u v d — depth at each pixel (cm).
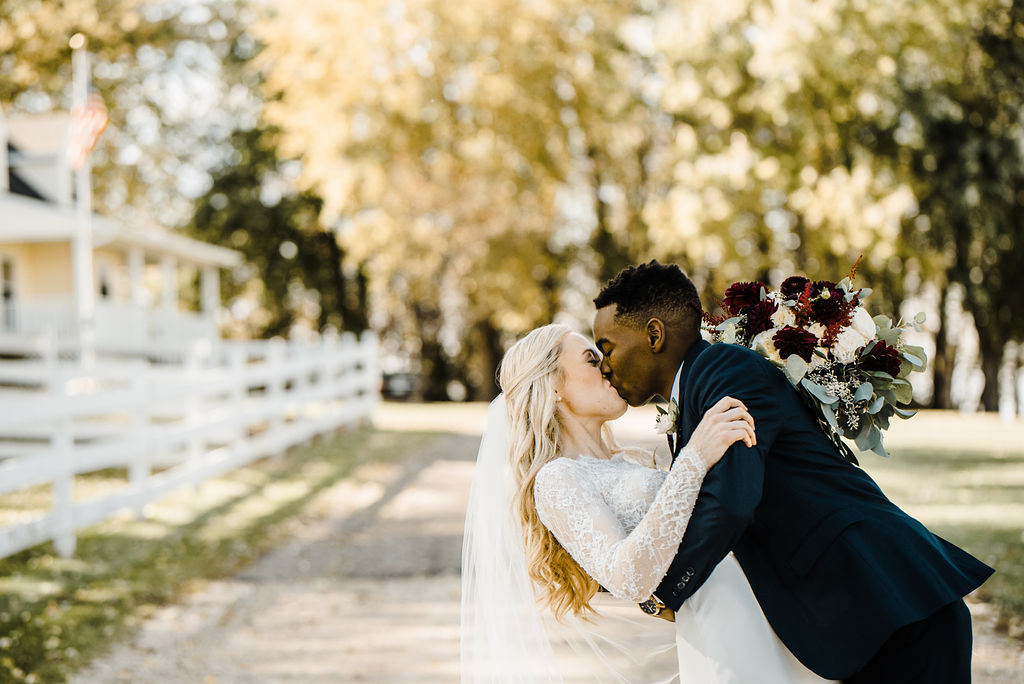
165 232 3691
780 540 258
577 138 2928
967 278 2538
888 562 250
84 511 845
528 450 301
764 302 289
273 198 3741
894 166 2302
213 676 533
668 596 254
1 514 1014
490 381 3516
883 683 252
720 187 2312
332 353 1762
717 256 2475
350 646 585
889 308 3006
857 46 2084
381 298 3888
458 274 3069
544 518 284
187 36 3291
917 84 2177
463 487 1151
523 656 313
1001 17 1956
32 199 2575
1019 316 2617
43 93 3030
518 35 2578
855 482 263
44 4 2705
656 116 3103
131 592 709
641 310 281
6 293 2497
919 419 2084
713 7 2305
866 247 2242
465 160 2747
